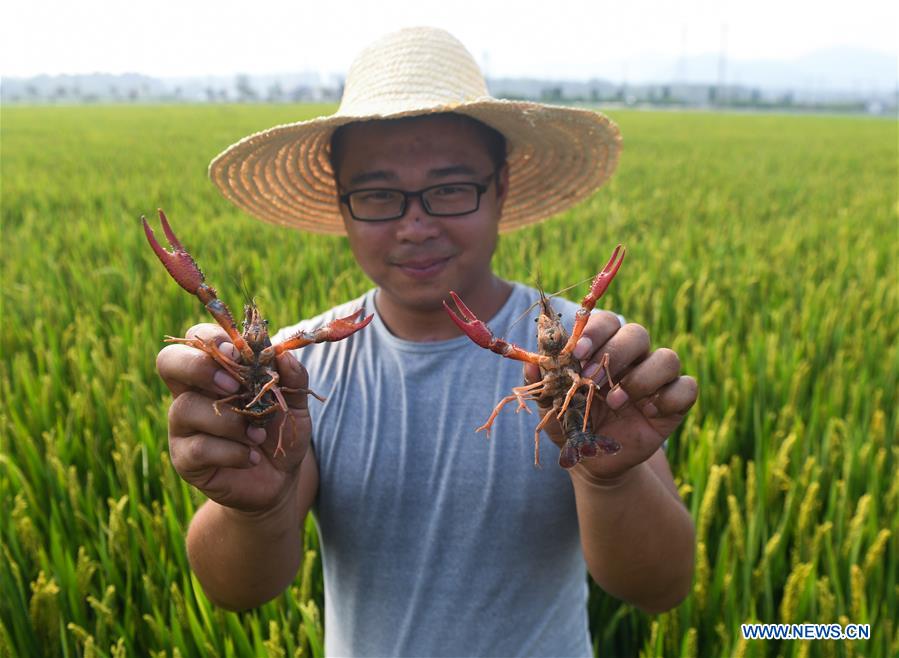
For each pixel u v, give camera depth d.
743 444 1.09
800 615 0.73
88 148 6.31
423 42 0.57
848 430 1.04
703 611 0.75
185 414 0.41
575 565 0.57
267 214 0.73
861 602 0.68
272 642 0.63
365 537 0.55
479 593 0.54
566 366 0.44
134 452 0.92
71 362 1.26
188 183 3.79
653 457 0.56
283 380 0.43
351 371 0.57
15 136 7.84
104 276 1.83
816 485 0.78
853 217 2.91
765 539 0.83
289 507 0.48
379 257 0.54
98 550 0.85
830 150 7.03
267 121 10.90
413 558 0.55
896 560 0.82
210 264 1.91
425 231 0.52
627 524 0.48
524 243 2.03
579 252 2.06
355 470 0.55
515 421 0.54
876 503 0.88
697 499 0.87
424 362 0.56
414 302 0.54
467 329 0.45
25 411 1.12
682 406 0.42
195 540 0.52
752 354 1.29
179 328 1.51
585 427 0.43
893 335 1.51
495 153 0.58
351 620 0.57
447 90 0.55
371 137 0.53
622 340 0.42
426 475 0.54
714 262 1.96
